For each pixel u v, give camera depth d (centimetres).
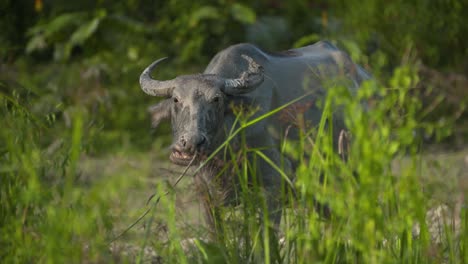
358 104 934
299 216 911
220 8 3048
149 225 914
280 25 3103
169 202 934
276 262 987
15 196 938
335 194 852
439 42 2952
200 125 1239
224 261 984
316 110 1466
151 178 1095
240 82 1310
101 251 891
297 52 1562
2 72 2439
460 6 2969
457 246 1009
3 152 974
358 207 842
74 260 866
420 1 2986
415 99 964
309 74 1481
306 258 887
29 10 3162
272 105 1414
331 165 866
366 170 835
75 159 834
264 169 1351
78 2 3131
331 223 882
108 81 2734
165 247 1020
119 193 950
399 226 884
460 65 2892
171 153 1255
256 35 3027
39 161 950
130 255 996
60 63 2873
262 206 963
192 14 2950
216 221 1044
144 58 2848
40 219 938
